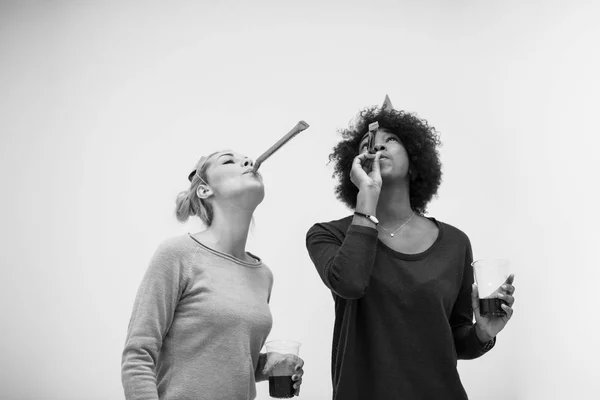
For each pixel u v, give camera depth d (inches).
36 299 112.6
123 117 120.0
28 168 119.4
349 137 71.9
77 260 113.7
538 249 96.3
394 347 57.0
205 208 65.7
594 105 95.8
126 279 111.6
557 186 96.8
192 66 120.0
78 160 118.6
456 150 106.4
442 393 55.9
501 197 101.4
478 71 109.0
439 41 113.0
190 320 57.2
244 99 116.2
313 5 118.8
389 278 58.8
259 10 120.4
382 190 64.4
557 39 102.0
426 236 63.1
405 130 67.6
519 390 92.3
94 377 108.0
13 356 110.3
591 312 89.1
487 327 59.5
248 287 61.3
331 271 56.4
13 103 123.2
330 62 115.5
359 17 117.0
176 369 56.2
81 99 122.0
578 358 88.6
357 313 59.1
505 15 108.6
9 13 128.0
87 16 126.3
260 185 63.3
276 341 60.8
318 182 108.9
